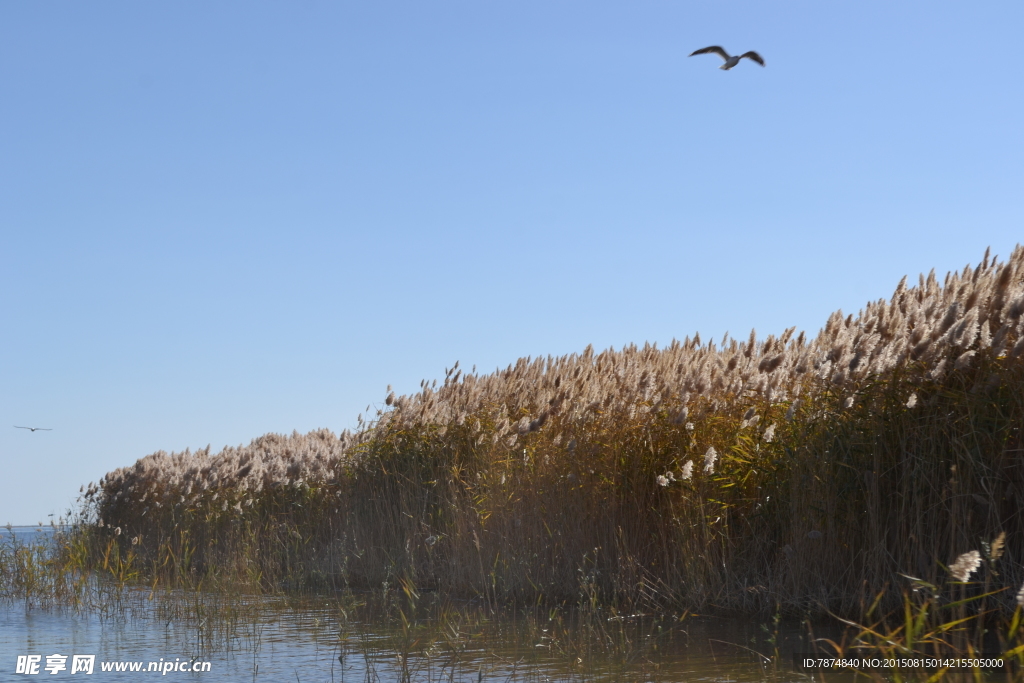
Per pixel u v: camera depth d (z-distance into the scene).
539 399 11.17
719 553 8.43
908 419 7.18
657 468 9.23
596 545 9.37
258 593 11.05
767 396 8.90
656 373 10.85
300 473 14.93
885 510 7.27
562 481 9.88
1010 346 6.77
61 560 12.63
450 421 12.70
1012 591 6.30
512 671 6.25
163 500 17.52
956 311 7.09
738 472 8.53
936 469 6.92
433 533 11.71
